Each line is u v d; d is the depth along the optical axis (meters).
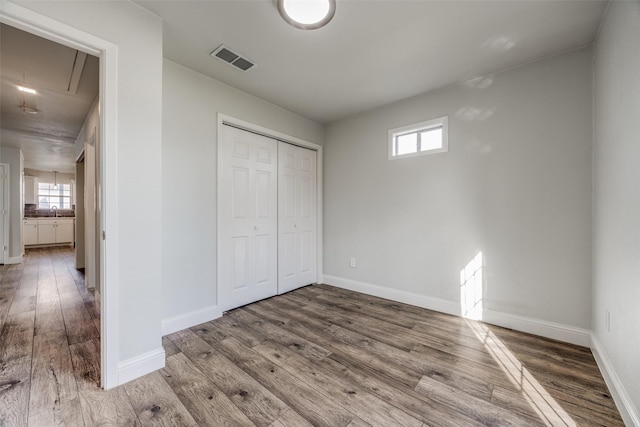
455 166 2.78
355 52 2.22
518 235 2.43
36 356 1.93
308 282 3.88
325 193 4.01
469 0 1.67
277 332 2.37
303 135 3.70
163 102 2.30
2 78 2.62
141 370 1.71
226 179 2.82
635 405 1.28
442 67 2.46
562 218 2.22
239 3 1.70
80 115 3.62
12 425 1.30
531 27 1.92
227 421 1.35
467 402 1.50
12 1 1.29
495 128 2.54
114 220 1.60
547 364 1.87
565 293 2.21
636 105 1.31
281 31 1.97
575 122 2.17
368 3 1.69
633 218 1.34
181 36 2.02
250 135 3.08
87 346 2.08
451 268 2.80
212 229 2.65
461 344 2.16
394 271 3.24
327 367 1.83
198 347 2.09
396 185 3.22
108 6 1.59
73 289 3.59
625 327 1.42
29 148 5.31
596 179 2.01
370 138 3.47
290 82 2.73
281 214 3.47
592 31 1.95
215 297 2.67
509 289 2.47
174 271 2.37
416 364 1.88
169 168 2.33
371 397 1.54
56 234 7.92
